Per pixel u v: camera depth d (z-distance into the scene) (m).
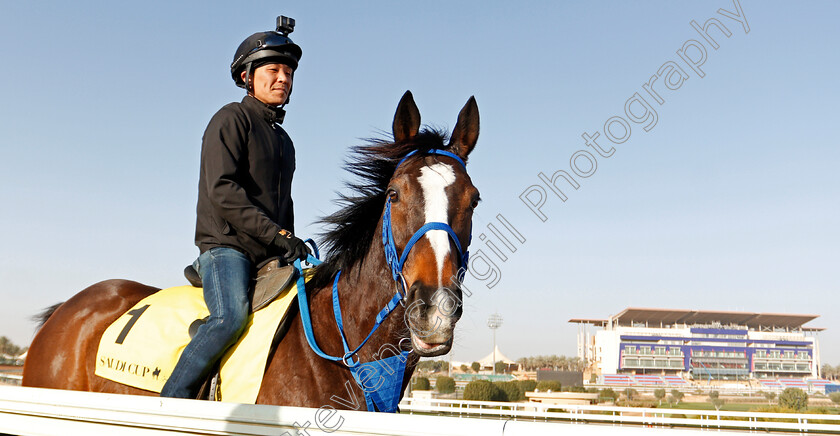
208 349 2.23
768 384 65.50
